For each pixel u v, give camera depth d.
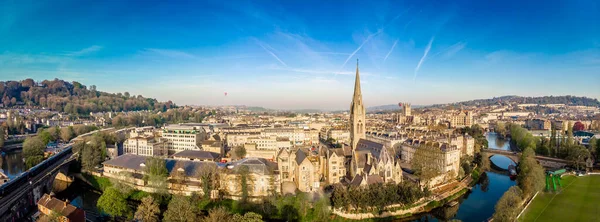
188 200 167.25
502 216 153.50
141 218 157.75
